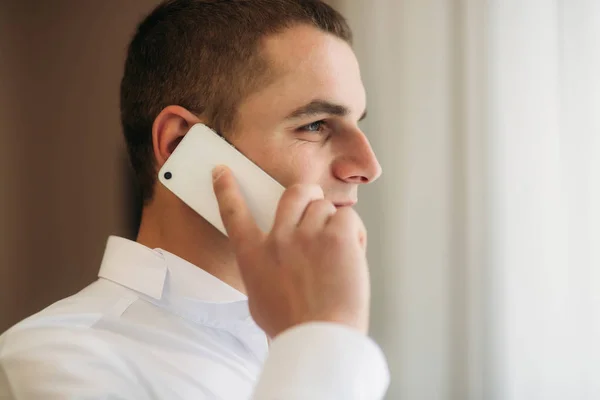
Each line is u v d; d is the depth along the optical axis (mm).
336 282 532
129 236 1592
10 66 1630
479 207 1332
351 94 792
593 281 1227
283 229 565
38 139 1653
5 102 1618
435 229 1375
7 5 1633
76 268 1623
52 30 1670
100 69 1646
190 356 738
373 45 1418
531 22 1285
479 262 1333
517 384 1298
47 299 1630
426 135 1380
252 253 576
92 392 618
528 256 1289
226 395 744
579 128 1236
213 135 734
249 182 714
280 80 767
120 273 795
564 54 1250
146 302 770
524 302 1295
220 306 792
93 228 1621
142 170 854
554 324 1266
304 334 500
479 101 1329
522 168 1293
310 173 768
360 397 488
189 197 725
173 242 801
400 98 1398
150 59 858
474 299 1339
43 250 1638
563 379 1254
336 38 806
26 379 615
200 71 800
